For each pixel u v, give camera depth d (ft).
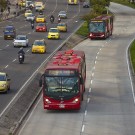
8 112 169.99
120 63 307.99
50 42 401.49
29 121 167.12
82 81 185.26
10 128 153.79
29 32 476.95
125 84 237.86
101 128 157.17
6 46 376.68
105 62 312.50
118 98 205.57
